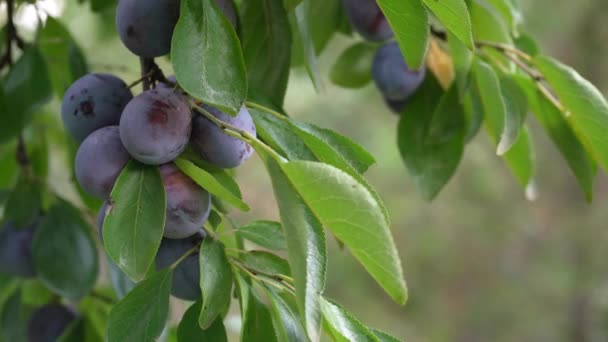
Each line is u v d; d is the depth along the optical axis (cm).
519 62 109
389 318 400
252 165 380
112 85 96
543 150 417
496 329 404
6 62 114
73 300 113
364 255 87
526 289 406
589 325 395
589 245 405
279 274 94
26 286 121
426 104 114
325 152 92
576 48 375
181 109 92
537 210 418
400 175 411
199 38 90
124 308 93
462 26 91
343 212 87
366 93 310
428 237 415
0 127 111
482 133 402
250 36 103
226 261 93
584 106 105
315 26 116
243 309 92
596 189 415
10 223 114
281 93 104
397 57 113
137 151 91
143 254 91
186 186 92
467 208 416
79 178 93
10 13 114
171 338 118
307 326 85
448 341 399
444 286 413
